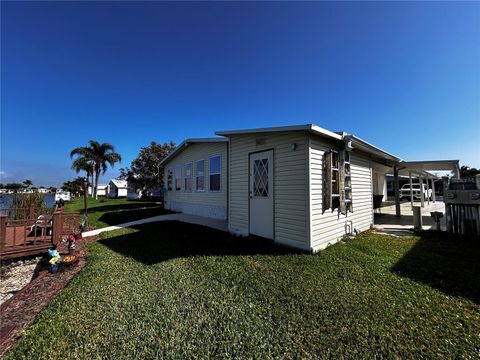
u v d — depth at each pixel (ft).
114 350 5.95
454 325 6.91
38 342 6.32
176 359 5.63
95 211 43.68
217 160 30.35
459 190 19.39
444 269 11.46
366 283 9.88
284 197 16.28
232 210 20.80
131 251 15.39
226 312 7.73
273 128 15.97
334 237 17.13
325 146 16.51
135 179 81.82
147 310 7.86
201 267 12.12
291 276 10.73
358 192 21.57
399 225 25.09
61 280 11.35
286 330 6.73
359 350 5.88
